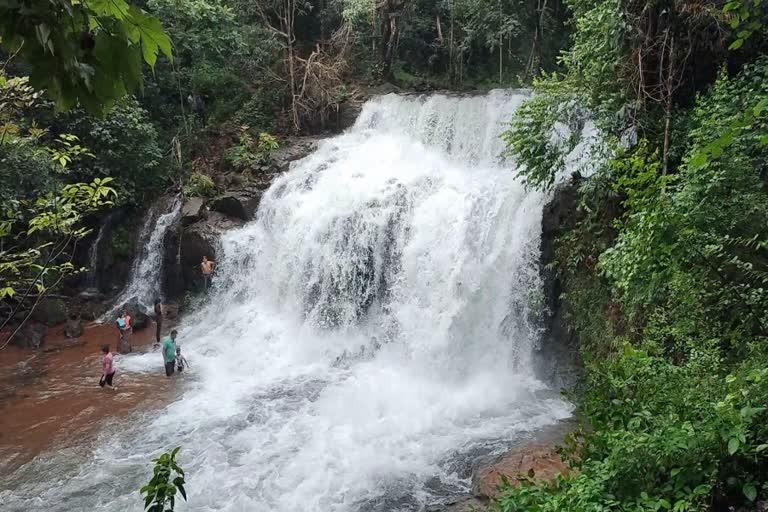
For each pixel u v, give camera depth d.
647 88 11.51
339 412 12.55
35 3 2.06
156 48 2.39
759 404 5.10
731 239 6.86
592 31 12.09
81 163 20.67
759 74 9.41
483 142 18.77
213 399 13.55
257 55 24.88
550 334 13.80
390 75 25.06
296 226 18.41
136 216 22.23
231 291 19.23
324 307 17.12
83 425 12.46
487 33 22.80
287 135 23.67
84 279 21.25
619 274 8.52
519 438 10.95
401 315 15.59
